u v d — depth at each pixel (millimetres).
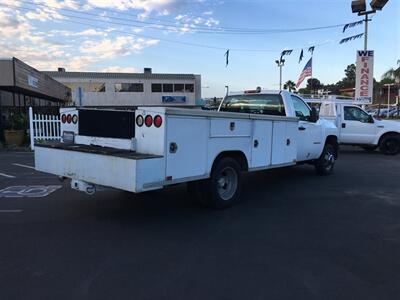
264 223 6531
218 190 7152
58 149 6754
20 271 4566
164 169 5945
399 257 5133
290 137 8711
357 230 6227
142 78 69438
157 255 5082
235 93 10227
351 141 17594
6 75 18625
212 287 4219
